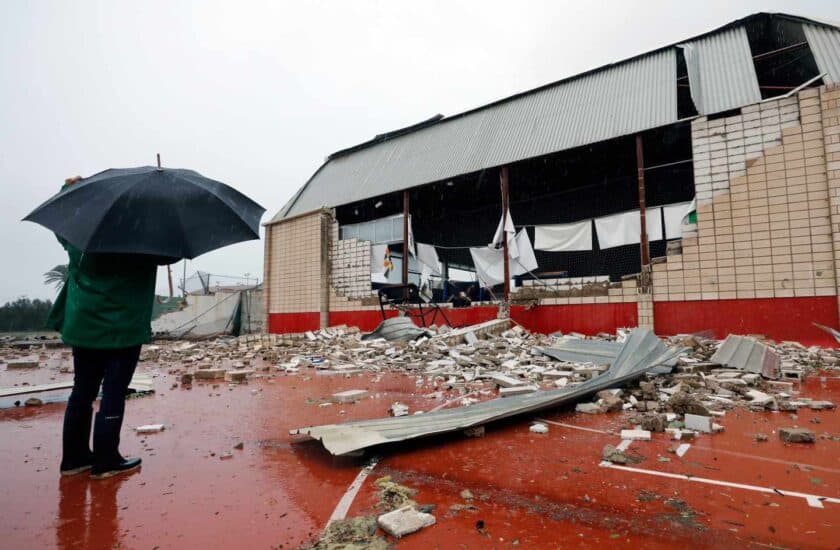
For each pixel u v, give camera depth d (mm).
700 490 2830
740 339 7539
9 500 2844
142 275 3293
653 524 2396
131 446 3998
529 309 13422
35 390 6922
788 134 9836
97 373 3391
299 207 20328
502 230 14492
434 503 2719
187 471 3344
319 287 18172
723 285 10406
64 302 3354
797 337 9484
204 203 3186
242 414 5250
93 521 2541
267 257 20422
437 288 18859
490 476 3145
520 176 17156
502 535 2301
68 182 3352
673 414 4668
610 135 12469
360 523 2449
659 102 12250
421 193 18953
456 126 17625
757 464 3266
